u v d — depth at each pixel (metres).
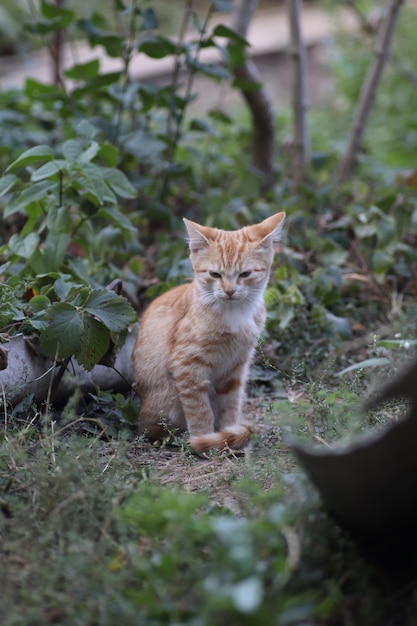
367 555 3.12
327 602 2.59
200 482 3.88
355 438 3.61
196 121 7.19
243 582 2.44
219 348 4.59
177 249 6.46
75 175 5.09
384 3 14.11
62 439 4.21
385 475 2.74
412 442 2.62
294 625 2.65
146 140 6.92
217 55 13.50
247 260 4.59
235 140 8.98
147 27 6.71
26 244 5.08
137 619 2.55
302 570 2.86
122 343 4.54
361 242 6.45
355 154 8.30
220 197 7.37
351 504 2.90
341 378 4.80
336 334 5.50
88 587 2.74
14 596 2.77
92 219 6.12
